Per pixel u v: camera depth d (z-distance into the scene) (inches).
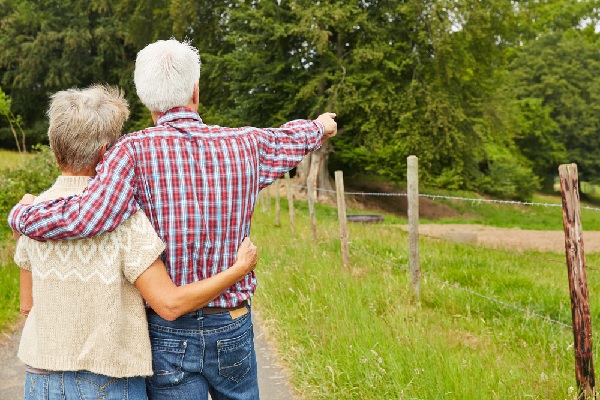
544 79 1985.7
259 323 228.4
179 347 81.0
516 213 1352.1
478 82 1144.2
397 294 244.1
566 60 2006.6
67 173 81.5
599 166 2054.6
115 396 77.9
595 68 2004.2
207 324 81.4
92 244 76.5
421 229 774.5
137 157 79.2
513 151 1809.8
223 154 82.9
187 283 80.7
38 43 1596.9
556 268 379.9
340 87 1031.0
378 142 1035.9
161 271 77.9
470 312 233.3
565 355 178.7
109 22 1672.0
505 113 1162.0
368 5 1106.1
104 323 76.5
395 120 1058.7
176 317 77.5
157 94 83.0
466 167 1247.5
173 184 79.9
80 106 80.0
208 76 1190.3
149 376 82.2
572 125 2012.8
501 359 172.6
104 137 81.0
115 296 76.6
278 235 461.7
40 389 77.9
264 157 87.7
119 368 77.0
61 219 73.7
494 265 355.6
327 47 1023.0
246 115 1160.2
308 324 204.4
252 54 1068.5
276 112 1144.2
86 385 76.9
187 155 81.0
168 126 82.3
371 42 1059.3
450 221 995.9
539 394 146.7
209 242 81.2
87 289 76.3
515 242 629.6
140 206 79.7
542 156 2007.9
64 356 76.4
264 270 304.3
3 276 286.5
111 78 1727.4
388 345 172.4
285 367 181.2
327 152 1218.6
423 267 339.0
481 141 1188.5
